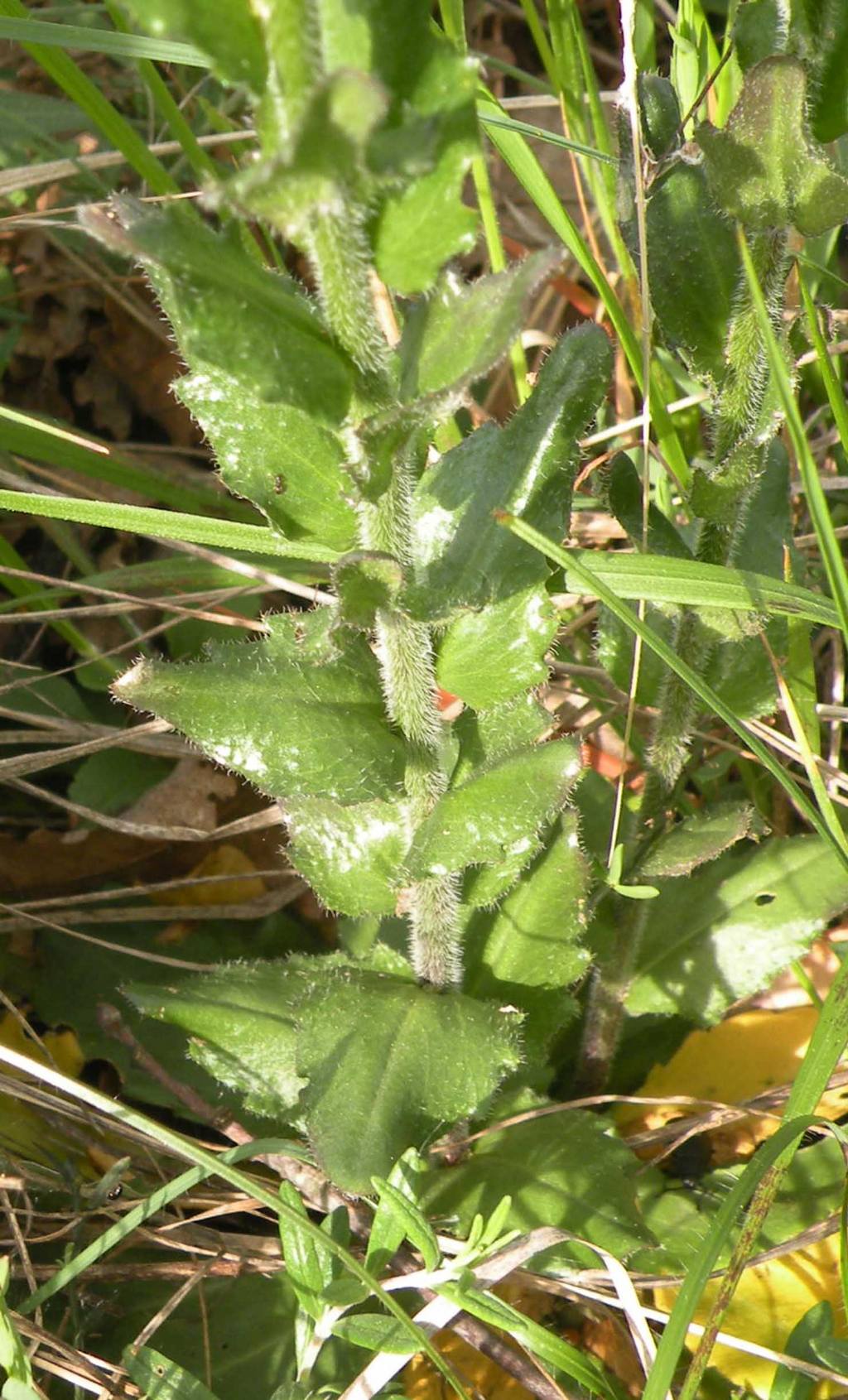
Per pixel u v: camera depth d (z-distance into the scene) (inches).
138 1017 10.6
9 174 11.1
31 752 11.8
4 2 9.3
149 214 5.8
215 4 5.2
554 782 7.3
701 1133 9.8
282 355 5.8
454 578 7.2
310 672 7.4
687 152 7.8
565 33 10.7
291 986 8.8
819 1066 7.1
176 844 11.5
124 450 13.3
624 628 8.9
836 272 11.7
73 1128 9.4
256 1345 8.5
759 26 7.4
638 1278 8.3
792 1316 8.4
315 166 5.0
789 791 7.7
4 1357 6.9
